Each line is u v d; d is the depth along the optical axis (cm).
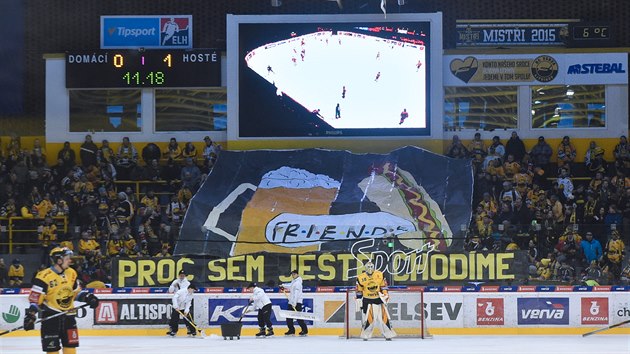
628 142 3931
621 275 2944
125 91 4100
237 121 3897
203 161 3912
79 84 4041
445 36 4122
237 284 2992
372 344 2439
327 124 3884
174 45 4103
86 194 3516
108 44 4109
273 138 3894
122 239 3122
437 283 2966
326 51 3884
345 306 2775
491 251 2966
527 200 3444
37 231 3156
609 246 2966
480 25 4059
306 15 3888
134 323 2870
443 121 3991
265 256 3003
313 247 3238
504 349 2281
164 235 3203
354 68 3875
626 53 4025
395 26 3869
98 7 4159
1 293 2873
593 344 2448
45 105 4122
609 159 4019
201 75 4025
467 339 2631
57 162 3931
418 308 2702
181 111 4100
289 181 3622
